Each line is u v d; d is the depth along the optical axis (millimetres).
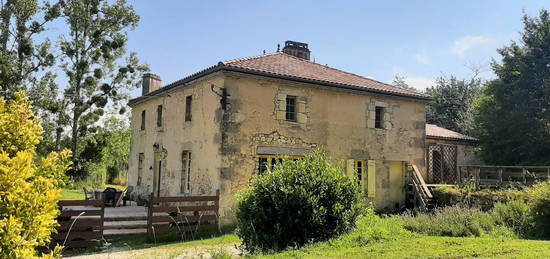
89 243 9336
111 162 32812
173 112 15820
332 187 7922
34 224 3508
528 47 20047
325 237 7566
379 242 6812
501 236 7555
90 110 26266
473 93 31609
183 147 14625
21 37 24688
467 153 19891
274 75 12750
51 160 4539
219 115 12242
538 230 8016
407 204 15586
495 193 12188
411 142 16078
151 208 10250
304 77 13398
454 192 13500
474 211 9305
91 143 25953
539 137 18422
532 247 5902
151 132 17922
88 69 25859
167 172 15820
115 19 26234
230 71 12148
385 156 15336
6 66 23000
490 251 5766
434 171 18484
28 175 3590
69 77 25453
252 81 12734
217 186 11938
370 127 15102
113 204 16562
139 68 27938
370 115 15156
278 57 15586
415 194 15258
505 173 13734
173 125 15680
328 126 14125
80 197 19734
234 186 12062
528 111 18688
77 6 25016
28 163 3635
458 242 6527
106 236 10430
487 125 20172
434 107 32156
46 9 25016
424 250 6051
